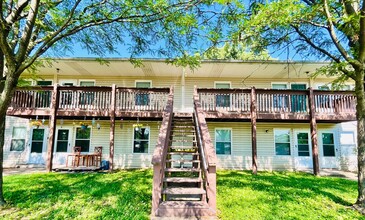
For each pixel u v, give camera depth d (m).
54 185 6.57
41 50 5.09
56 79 11.88
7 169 10.04
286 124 11.50
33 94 9.56
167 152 6.35
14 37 5.44
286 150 11.33
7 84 4.65
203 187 5.28
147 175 8.34
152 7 5.36
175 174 7.76
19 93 9.55
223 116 9.54
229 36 5.70
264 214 4.60
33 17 4.86
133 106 9.62
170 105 7.51
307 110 9.70
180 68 10.66
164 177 5.44
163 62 9.91
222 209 4.83
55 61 9.69
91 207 4.89
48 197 5.45
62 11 5.68
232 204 5.12
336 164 11.23
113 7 5.68
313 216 4.57
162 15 5.62
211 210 4.43
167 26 5.95
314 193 6.07
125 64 10.19
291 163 11.19
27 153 11.28
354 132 11.49
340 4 5.03
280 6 4.48
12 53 4.70
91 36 6.70
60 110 9.44
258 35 6.00
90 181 7.14
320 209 4.96
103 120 11.30
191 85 11.92
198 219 4.32
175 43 6.43
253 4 5.69
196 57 6.41
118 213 4.54
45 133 11.48
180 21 5.36
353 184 7.38
